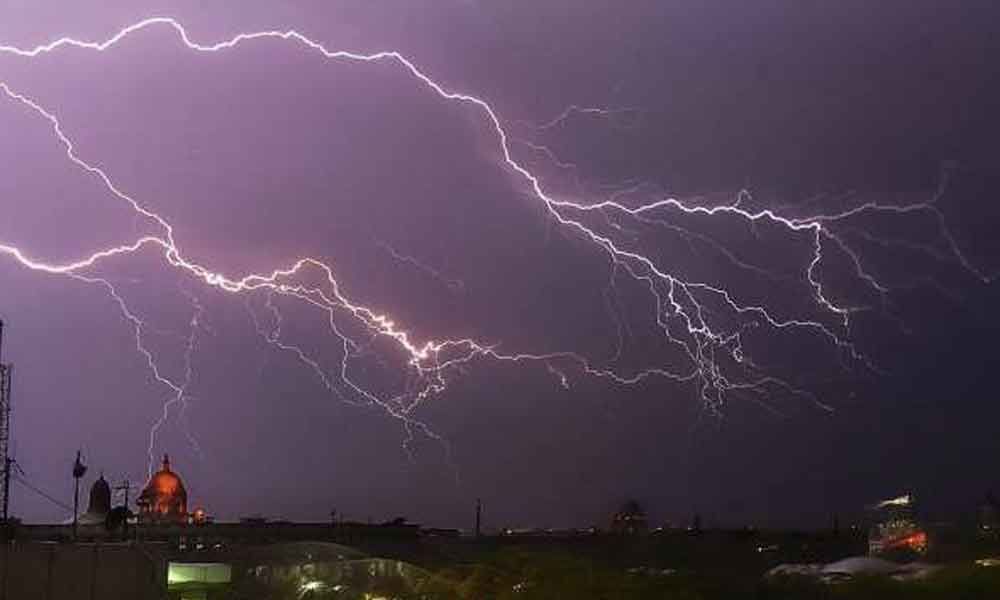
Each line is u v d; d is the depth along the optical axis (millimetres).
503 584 54938
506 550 76438
